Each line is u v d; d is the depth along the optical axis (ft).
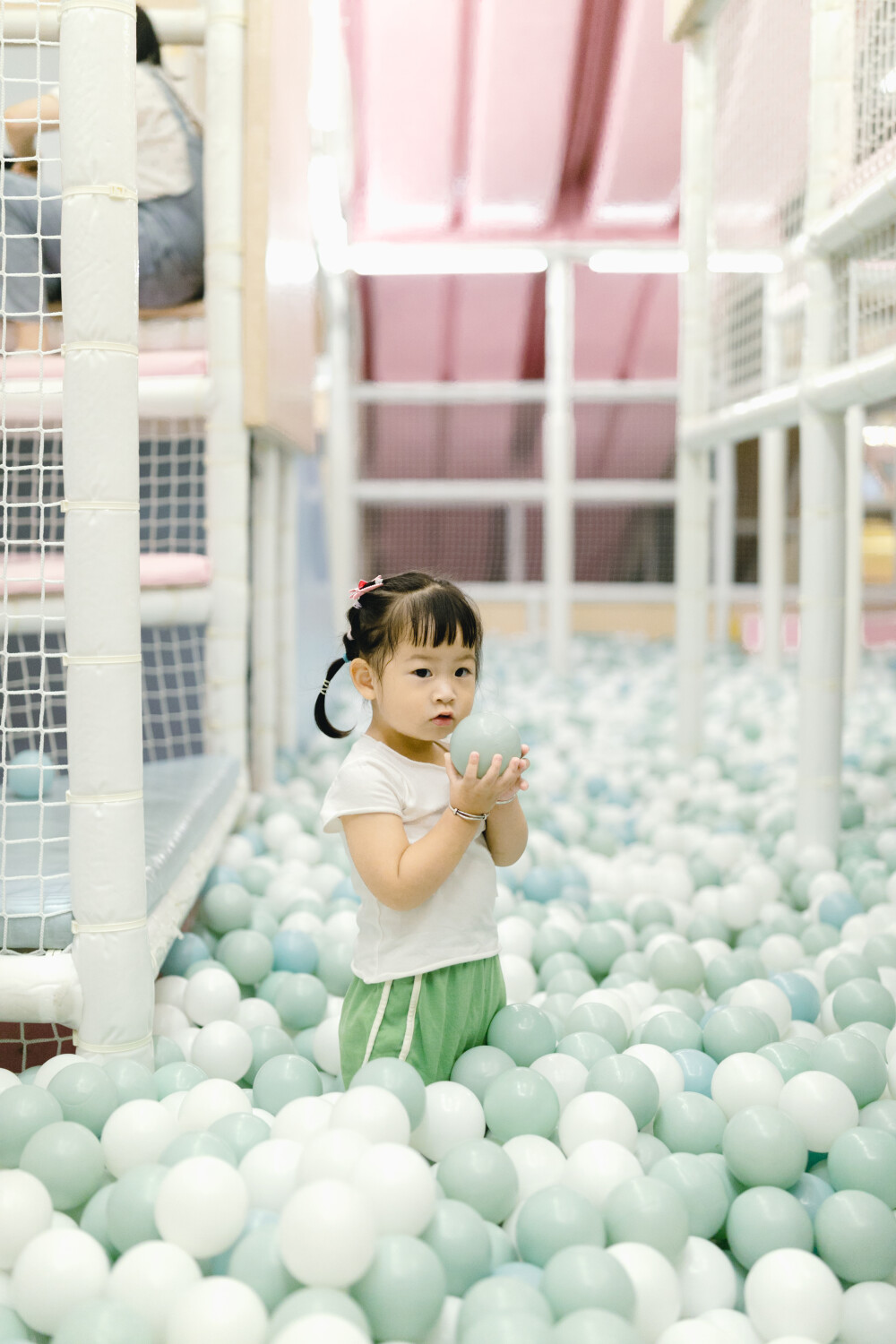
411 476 31.63
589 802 12.63
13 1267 4.04
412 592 5.21
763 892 8.87
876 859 9.50
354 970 5.39
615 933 7.42
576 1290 3.65
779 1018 6.13
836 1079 4.92
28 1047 6.39
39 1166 4.40
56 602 8.91
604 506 32.81
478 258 22.62
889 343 9.07
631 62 20.70
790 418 10.39
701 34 12.80
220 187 10.26
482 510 31.81
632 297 27.73
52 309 10.28
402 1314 3.59
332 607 19.16
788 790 12.21
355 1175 3.96
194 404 10.37
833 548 9.43
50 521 10.69
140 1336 3.49
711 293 14.23
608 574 33.40
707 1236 4.48
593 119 23.16
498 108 21.86
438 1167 4.47
